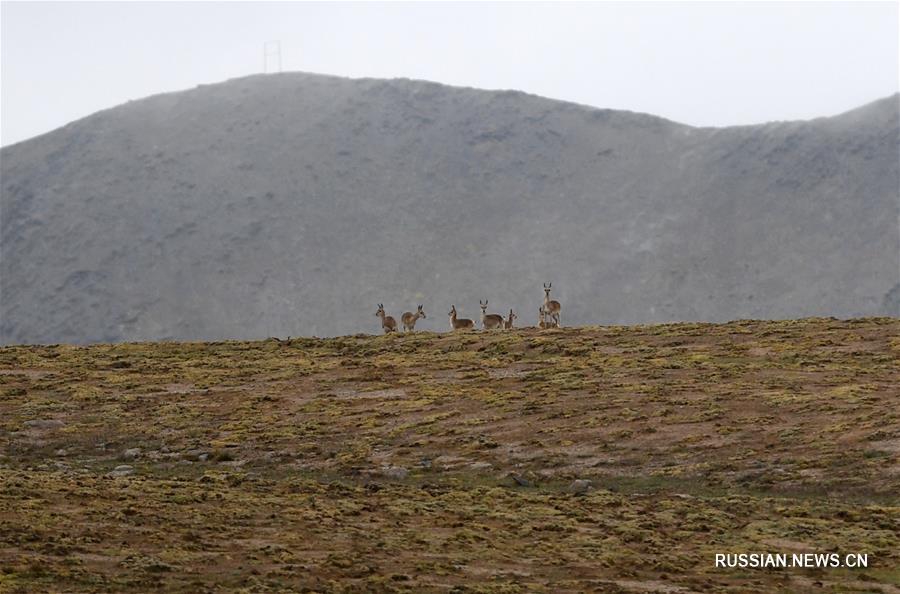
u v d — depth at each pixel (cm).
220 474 12781
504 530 10094
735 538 9969
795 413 14388
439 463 13638
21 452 14738
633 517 10725
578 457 13512
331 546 9162
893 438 13000
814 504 11256
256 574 8225
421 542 9419
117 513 9838
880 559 9256
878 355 16975
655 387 15912
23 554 8488
